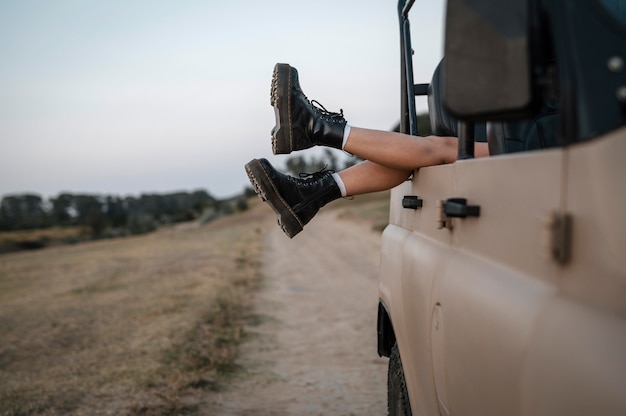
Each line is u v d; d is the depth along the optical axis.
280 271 21.50
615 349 1.15
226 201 140.00
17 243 75.81
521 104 1.41
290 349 9.18
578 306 1.30
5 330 12.45
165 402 6.42
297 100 3.12
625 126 1.23
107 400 6.60
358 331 10.34
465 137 2.20
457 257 2.02
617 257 1.22
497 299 1.60
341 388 6.96
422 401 2.43
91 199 154.62
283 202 3.30
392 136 3.02
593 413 1.15
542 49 1.54
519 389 1.42
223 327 10.60
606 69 1.40
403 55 3.76
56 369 8.27
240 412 6.20
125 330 10.91
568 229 1.36
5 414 6.27
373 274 19.03
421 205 2.71
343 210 70.31
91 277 24.75
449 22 1.46
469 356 1.76
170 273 22.28
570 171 1.37
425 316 2.29
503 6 1.44
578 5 1.46
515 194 1.63
